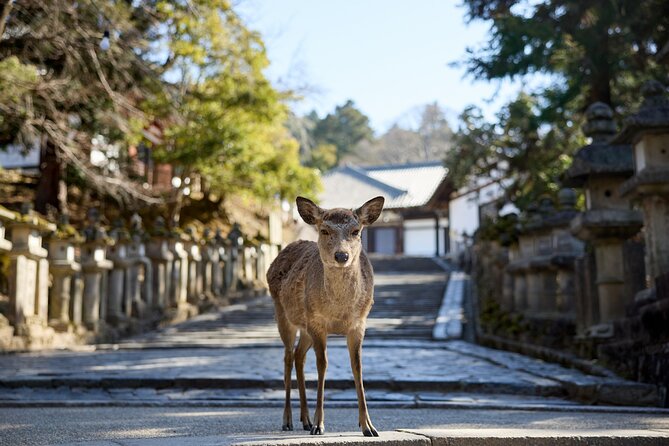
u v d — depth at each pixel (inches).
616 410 294.7
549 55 653.9
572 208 547.5
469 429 200.5
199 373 400.8
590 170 414.3
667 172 350.3
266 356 513.7
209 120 881.5
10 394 360.2
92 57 636.1
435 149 3203.7
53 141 703.1
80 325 628.1
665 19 590.2
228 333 689.6
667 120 348.8
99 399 346.6
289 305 232.4
